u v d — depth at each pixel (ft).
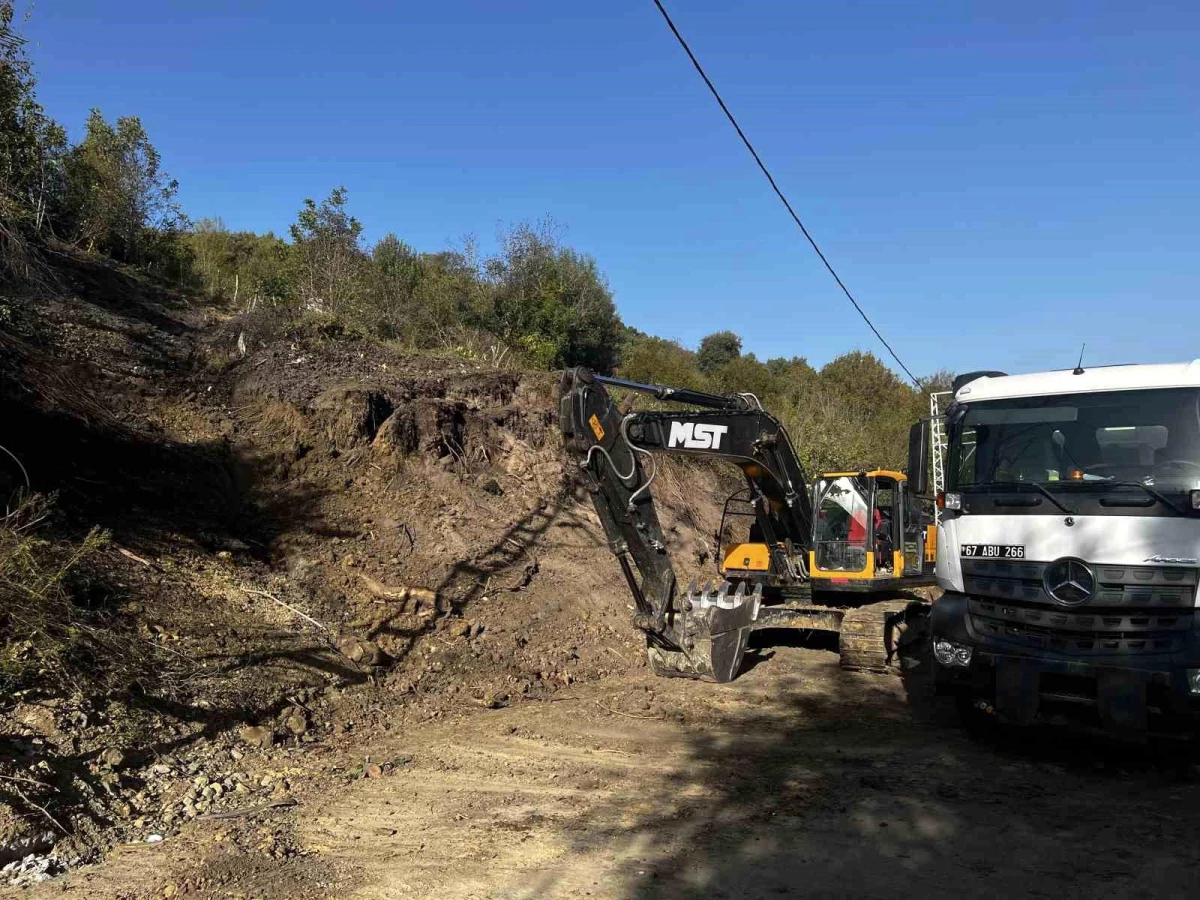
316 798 18.07
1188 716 18.60
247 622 24.57
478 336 57.72
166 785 17.51
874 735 23.35
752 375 93.45
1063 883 14.48
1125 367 22.41
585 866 15.08
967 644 21.81
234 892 13.87
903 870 14.98
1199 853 15.65
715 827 16.87
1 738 16.43
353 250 54.29
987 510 21.88
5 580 18.89
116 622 21.48
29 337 31.42
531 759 20.90
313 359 40.78
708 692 27.58
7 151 37.22
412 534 32.81
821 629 32.60
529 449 41.50
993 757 21.40
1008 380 23.68
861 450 73.00
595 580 35.68
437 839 16.17
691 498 52.70
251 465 32.30
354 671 24.77
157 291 44.04
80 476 26.66
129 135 48.47
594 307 68.69
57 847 14.88
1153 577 19.20
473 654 27.84
